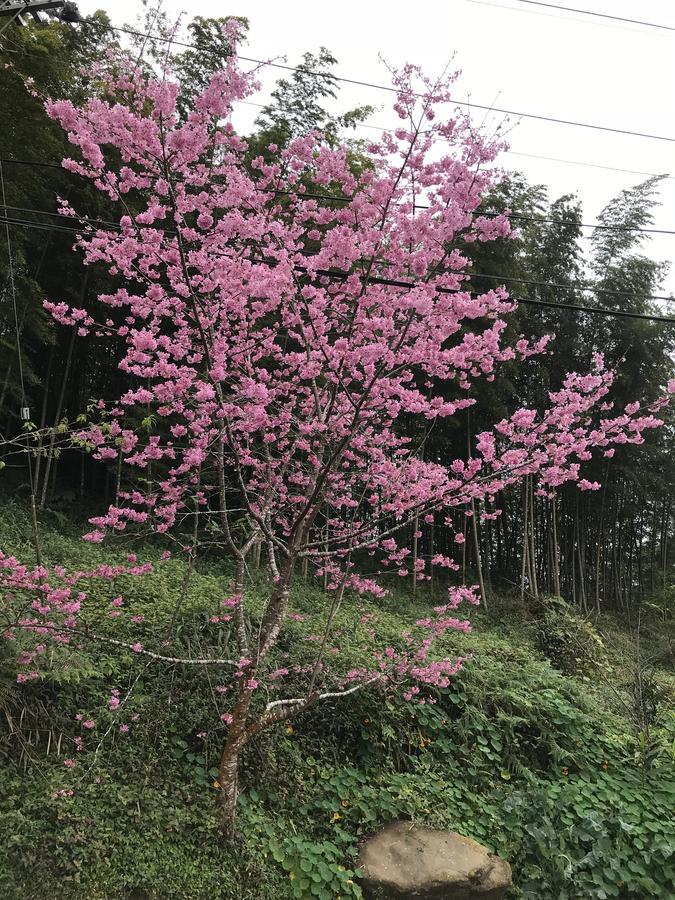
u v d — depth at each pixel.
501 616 9.95
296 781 4.24
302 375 4.11
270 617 4.08
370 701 4.86
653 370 11.64
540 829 4.06
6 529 6.80
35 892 2.98
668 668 9.50
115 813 3.48
